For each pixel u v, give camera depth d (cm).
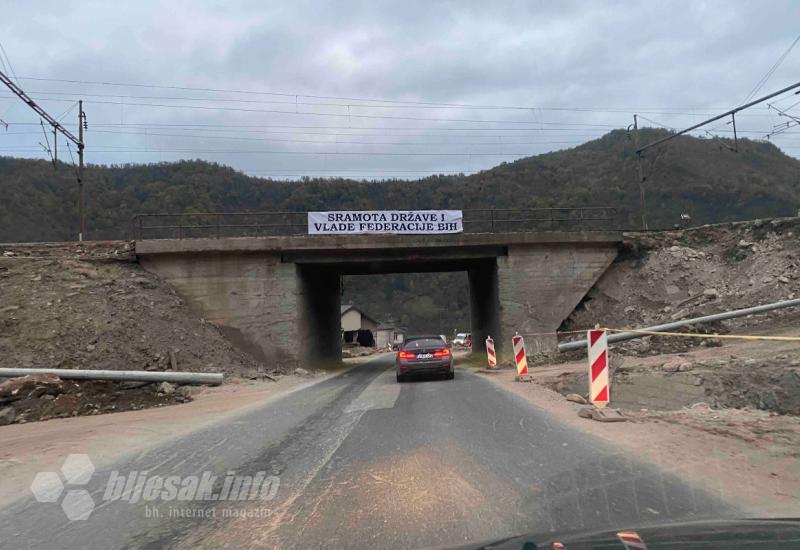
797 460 622
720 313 2034
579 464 633
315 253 2455
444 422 950
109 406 1393
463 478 597
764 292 2134
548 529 432
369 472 639
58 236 4812
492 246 2544
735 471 586
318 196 7025
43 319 1931
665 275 2480
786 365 1179
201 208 5791
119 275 2302
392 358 4497
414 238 2464
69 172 5316
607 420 881
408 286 12538
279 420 1045
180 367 1972
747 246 2441
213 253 2403
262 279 2419
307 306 2639
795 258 2222
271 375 2128
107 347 1892
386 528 461
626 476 576
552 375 1645
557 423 891
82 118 3319
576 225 3025
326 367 2883
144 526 493
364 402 1273
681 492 519
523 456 683
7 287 2088
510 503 508
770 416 895
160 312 2197
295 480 621
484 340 3170
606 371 1005
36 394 1338
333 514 502
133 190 5716
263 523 488
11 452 802
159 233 5391
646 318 2339
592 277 2570
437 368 1744
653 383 1281
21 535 479
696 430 787
